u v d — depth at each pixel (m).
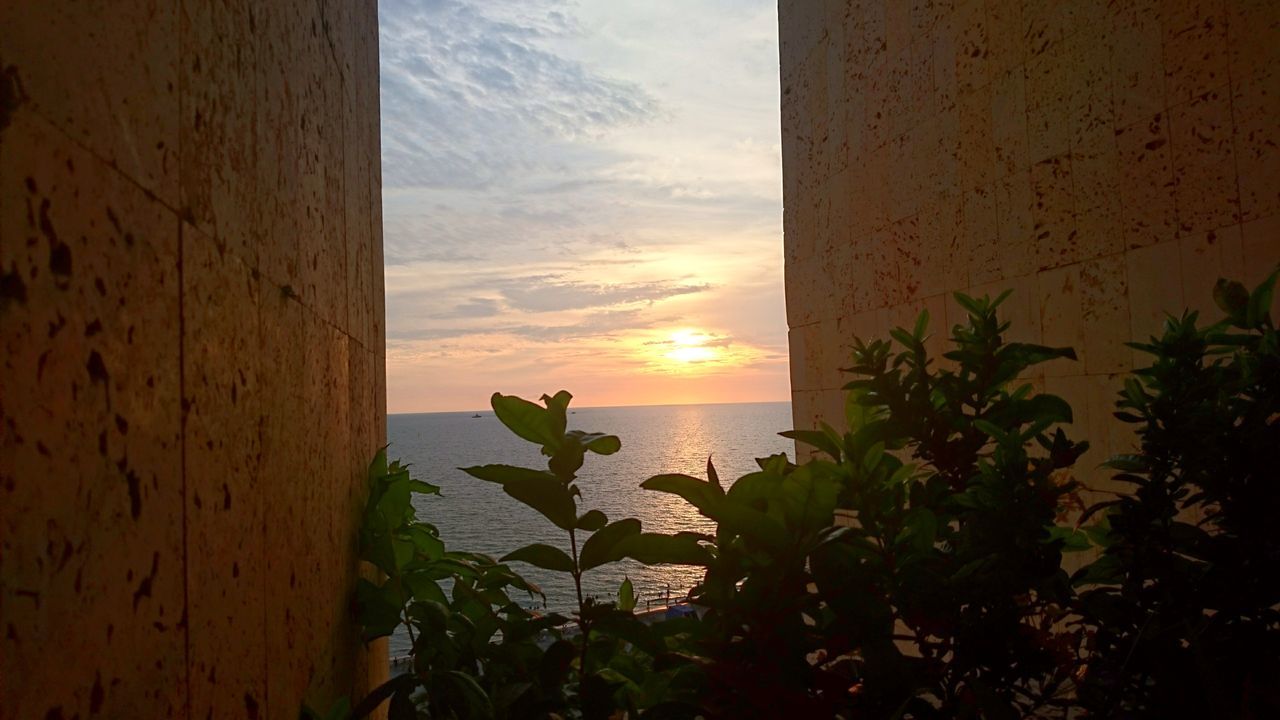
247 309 0.84
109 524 0.48
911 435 1.30
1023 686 1.14
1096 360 3.07
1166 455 1.15
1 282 0.38
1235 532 1.07
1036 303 3.41
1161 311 2.78
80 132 0.46
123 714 0.49
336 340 1.52
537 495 1.03
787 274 6.15
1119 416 1.22
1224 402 1.12
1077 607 1.12
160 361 0.58
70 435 0.44
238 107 0.83
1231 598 1.03
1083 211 3.14
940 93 4.09
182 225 0.64
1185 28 2.67
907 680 1.01
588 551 1.03
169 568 0.58
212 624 0.67
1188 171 2.67
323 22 1.45
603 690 1.01
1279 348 1.13
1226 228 2.53
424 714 1.25
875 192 4.76
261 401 0.88
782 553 1.00
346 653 1.42
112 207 0.50
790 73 6.05
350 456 1.65
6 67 0.38
